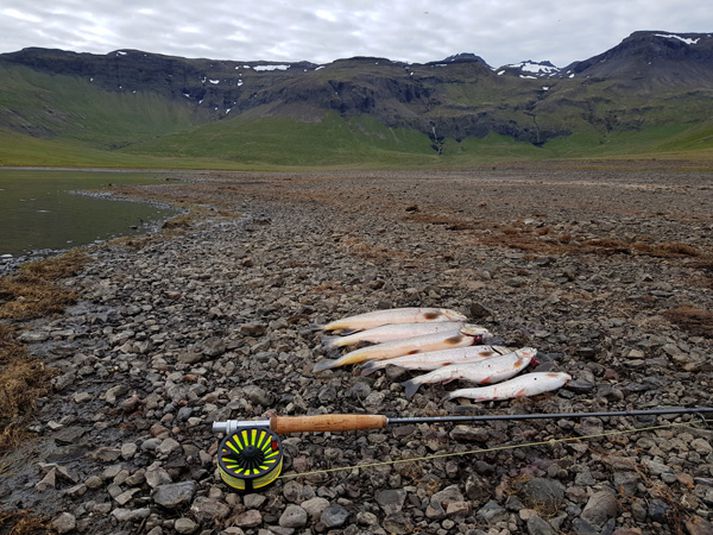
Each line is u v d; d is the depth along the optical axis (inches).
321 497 29.4
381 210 161.9
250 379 44.0
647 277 72.2
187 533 27.1
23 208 196.4
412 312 55.2
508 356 43.6
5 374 44.4
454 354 45.3
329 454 33.1
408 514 28.4
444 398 40.0
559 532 26.9
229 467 29.8
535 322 56.2
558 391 41.1
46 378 44.1
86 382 43.8
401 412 38.8
